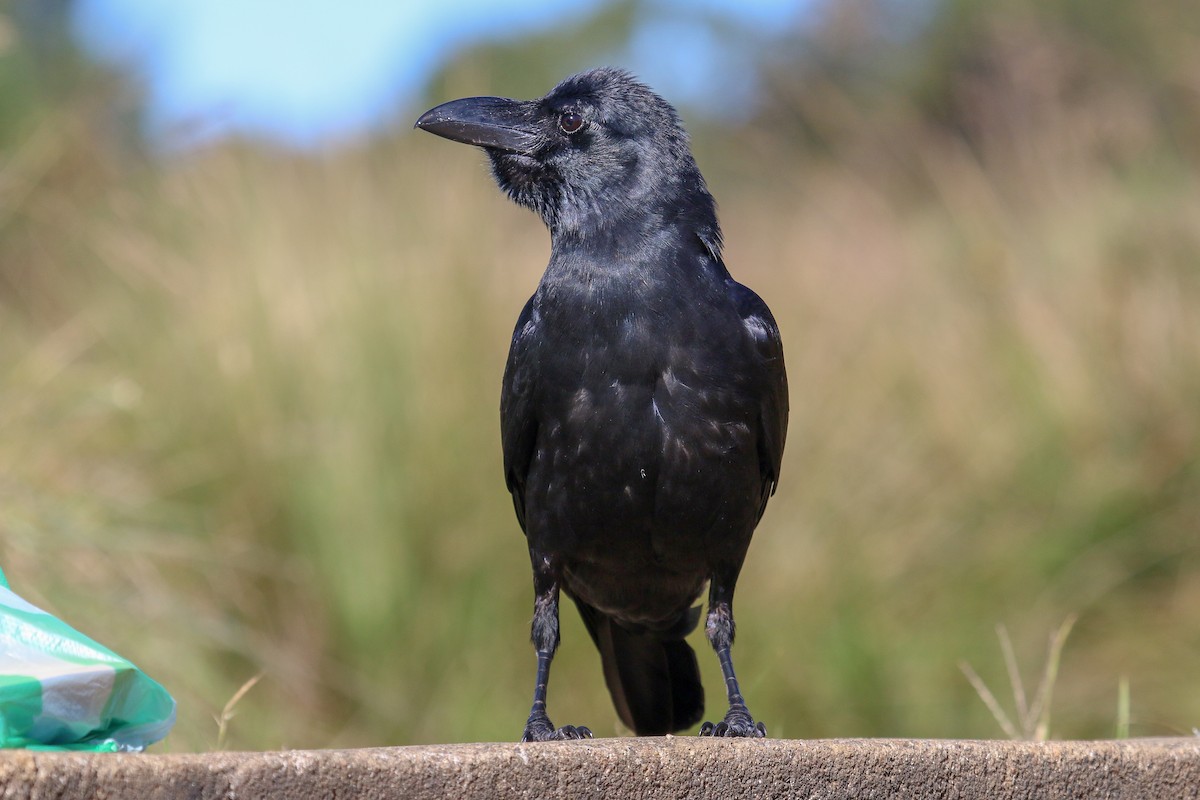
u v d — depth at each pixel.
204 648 9.51
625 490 6.04
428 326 10.77
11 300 12.48
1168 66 16.52
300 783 3.65
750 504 6.21
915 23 22.66
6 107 13.41
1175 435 11.68
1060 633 8.16
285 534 10.21
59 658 3.98
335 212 11.68
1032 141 15.51
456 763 3.89
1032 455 11.80
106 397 10.40
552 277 6.30
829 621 10.44
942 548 11.23
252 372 10.53
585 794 4.07
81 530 9.39
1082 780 4.68
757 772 4.27
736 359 6.05
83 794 3.37
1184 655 10.66
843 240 15.27
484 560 10.23
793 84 21.56
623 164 6.47
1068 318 12.63
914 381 12.51
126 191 12.65
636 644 7.04
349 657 9.98
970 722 10.27
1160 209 13.52
